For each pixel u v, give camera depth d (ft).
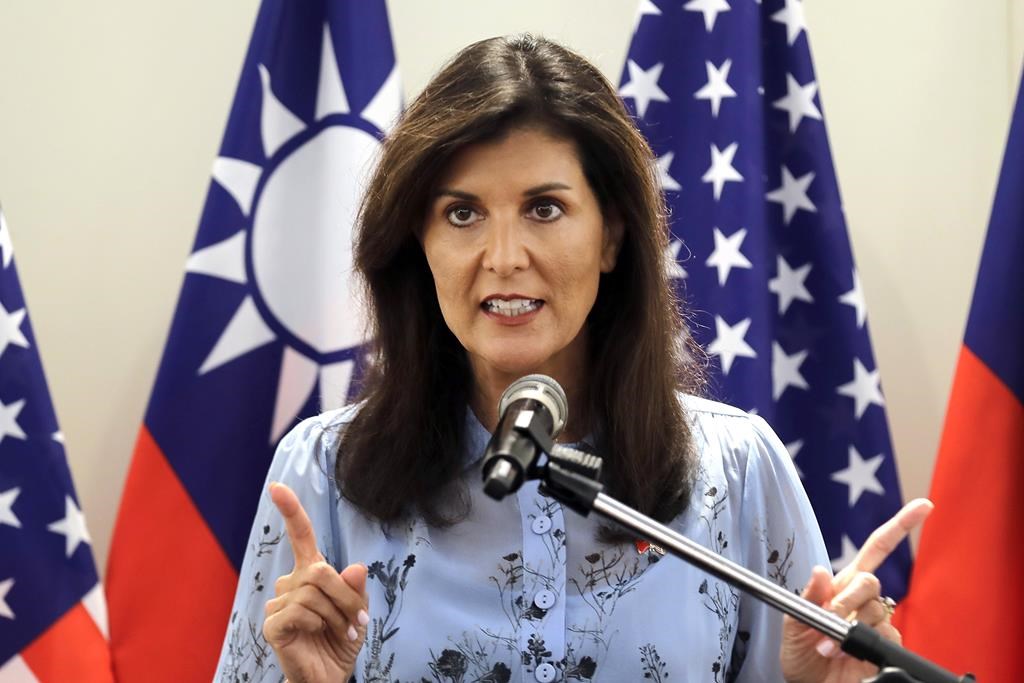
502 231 17.21
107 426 30.50
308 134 28.40
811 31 31.40
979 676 26.55
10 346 26.68
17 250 30.42
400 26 31.22
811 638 16.62
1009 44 31.12
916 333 31.24
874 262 31.32
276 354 27.89
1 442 26.40
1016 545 26.81
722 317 28.17
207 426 27.55
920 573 27.43
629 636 17.72
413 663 17.80
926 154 31.22
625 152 17.94
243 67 28.40
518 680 17.60
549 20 31.37
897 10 31.24
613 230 18.76
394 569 18.47
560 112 17.33
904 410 31.24
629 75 29.12
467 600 18.02
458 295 17.58
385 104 28.40
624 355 18.89
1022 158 27.32
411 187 17.56
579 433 19.33
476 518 18.40
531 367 17.75
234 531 27.53
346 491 18.81
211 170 30.86
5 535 26.20
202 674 27.17
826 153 28.96
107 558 28.19
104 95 30.63
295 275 28.09
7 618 26.09
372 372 19.71
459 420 19.03
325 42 28.68
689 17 29.27
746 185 28.32
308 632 16.39
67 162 30.55
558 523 18.16
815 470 28.89
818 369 28.94
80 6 30.63
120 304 30.63
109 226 30.63
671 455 18.71
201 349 27.66
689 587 18.20
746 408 27.86
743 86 28.55
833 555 28.60
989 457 27.02
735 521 19.21
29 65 30.53
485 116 17.04
